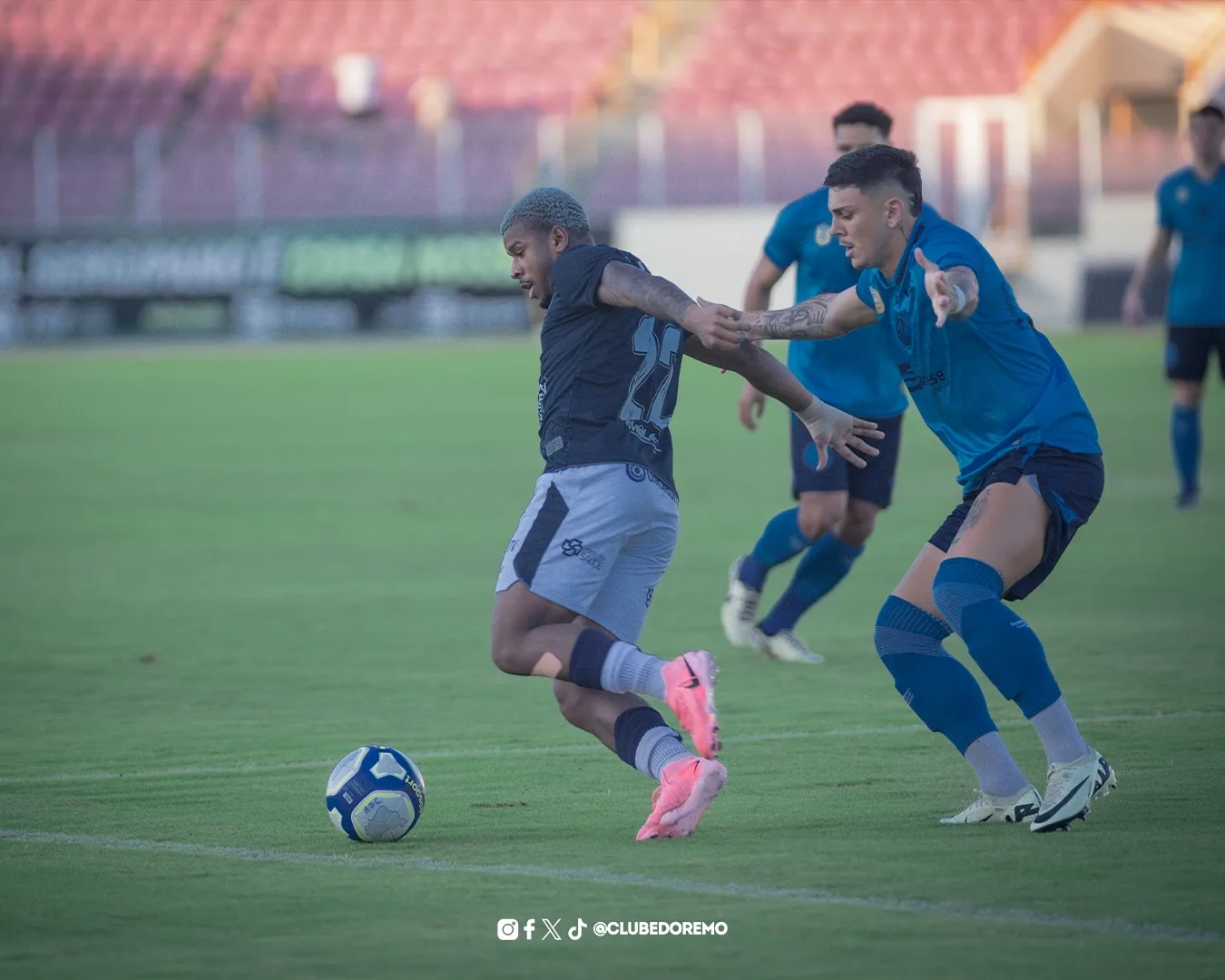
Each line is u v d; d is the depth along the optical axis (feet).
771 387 56.65
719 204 377.91
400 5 451.53
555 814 57.31
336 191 387.34
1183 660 85.10
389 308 387.96
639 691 51.80
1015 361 53.31
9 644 95.35
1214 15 390.83
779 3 436.35
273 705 78.54
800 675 84.79
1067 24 398.01
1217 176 139.03
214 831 55.52
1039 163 363.76
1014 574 52.95
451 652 91.86
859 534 89.45
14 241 391.04
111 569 123.24
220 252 386.93
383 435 218.18
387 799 53.31
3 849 53.31
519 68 435.12
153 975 40.75
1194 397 143.13
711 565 122.62
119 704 79.05
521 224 55.42
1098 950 41.11
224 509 155.94
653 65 433.48
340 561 126.00
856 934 42.70
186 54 447.83
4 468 188.96
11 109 443.73
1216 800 56.95
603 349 53.72
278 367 326.44
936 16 423.23
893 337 54.90
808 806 57.62
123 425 234.17
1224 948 41.22
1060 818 52.31
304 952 42.29
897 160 53.52
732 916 44.42
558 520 53.47
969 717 54.44
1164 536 129.70
